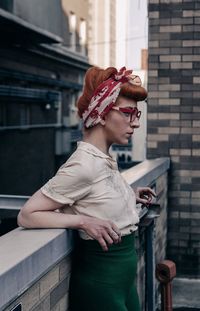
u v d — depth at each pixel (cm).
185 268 565
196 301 500
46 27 1814
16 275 161
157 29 564
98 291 206
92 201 201
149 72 568
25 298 174
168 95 564
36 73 2148
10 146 1702
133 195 221
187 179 563
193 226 564
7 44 1788
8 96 1736
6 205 331
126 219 209
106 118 208
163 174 529
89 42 3086
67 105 2581
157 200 488
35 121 2042
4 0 1502
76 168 196
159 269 278
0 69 1717
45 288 192
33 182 1902
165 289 277
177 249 567
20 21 1527
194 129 561
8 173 1680
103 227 195
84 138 216
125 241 210
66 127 2314
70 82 2652
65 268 211
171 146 566
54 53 2256
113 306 206
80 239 213
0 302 150
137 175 371
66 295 215
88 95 211
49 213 198
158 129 568
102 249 205
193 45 557
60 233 197
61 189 196
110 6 3253
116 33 3359
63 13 2598
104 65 3250
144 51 1745
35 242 185
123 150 1508
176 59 561
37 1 1720
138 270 371
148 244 387
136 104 211
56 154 2177
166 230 562
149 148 571
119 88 204
